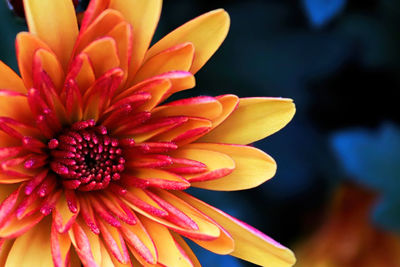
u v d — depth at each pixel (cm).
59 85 23
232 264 27
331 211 28
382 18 27
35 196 23
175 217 23
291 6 27
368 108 28
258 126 24
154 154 24
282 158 28
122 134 24
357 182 27
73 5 23
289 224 28
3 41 25
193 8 27
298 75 27
